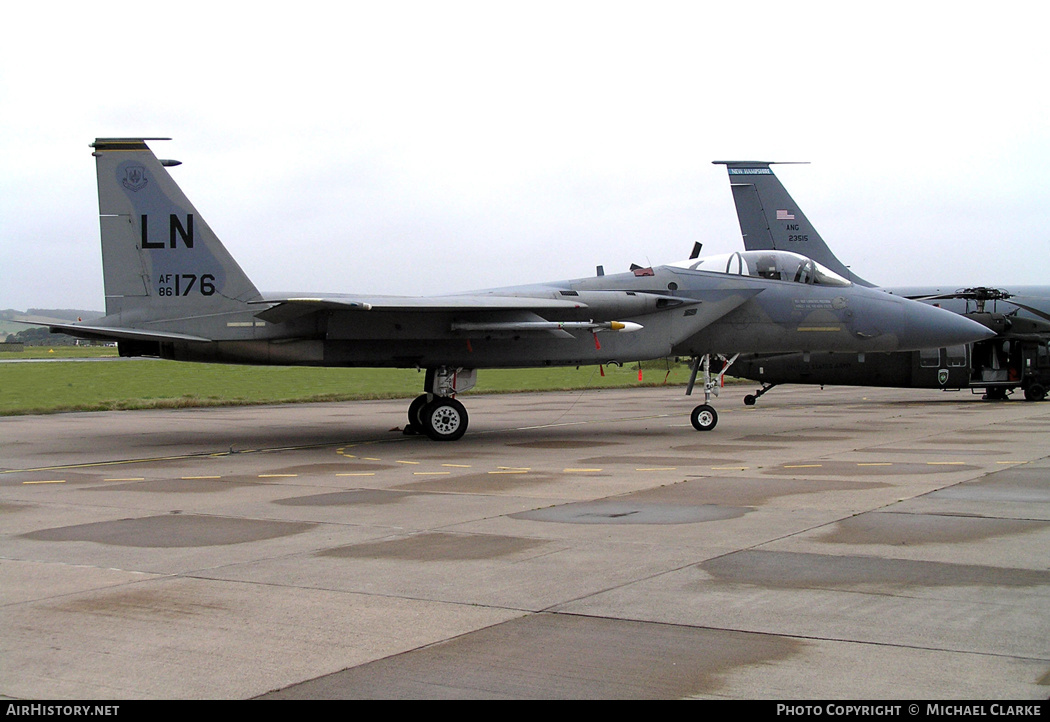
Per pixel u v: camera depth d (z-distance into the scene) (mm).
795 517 9648
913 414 25000
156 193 17734
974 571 7262
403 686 4969
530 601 6543
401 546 8430
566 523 9500
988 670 5113
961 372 29281
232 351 18141
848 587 6824
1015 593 6621
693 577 7172
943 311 21062
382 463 15062
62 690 4957
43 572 7535
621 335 19266
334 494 11703
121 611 6395
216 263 17875
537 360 18984
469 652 5492
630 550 8156
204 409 30016
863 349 20641
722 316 19859
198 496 11625
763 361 28516
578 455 15906
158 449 17531
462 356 18703
